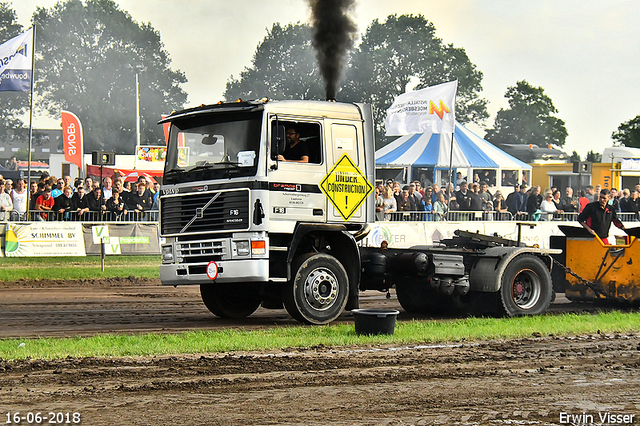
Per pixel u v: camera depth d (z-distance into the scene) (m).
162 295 17.47
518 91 107.81
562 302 16.84
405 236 23.28
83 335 11.34
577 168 32.75
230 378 8.30
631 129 81.56
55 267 21.62
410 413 7.04
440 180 35.59
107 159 22.94
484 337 11.24
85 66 91.12
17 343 10.22
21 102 91.19
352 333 11.39
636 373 8.84
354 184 13.07
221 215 12.31
